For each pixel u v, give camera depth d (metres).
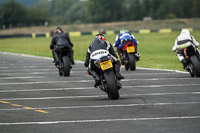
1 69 74.56
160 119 30.27
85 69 71.19
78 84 52.19
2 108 36.25
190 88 46.19
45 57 100.88
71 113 33.50
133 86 49.16
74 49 129.88
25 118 31.80
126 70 67.62
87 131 27.20
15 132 27.36
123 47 65.88
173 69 68.06
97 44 39.94
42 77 60.75
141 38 177.88
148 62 83.38
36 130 27.80
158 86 48.53
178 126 27.91
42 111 34.59
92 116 32.06
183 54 53.94
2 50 130.50
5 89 48.84
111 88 38.28
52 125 29.19
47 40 193.75
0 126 29.11
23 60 93.81
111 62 39.06
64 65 59.47
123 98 40.44
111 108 35.19
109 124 29.06
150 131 26.72
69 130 27.61
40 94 44.56
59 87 49.84
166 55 101.25
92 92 45.38
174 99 39.25
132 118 30.89
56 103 38.56
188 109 34.06
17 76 62.81
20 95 44.03
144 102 37.84
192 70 53.12
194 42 53.72
